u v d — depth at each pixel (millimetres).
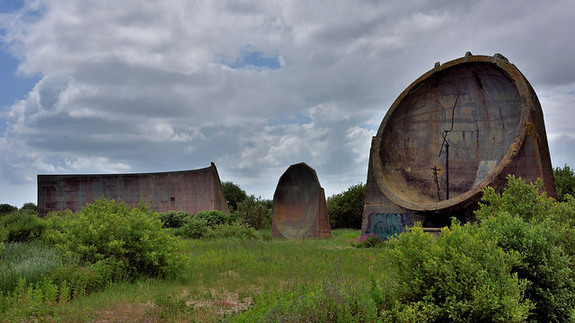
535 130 21016
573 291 8352
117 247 12633
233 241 24156
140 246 12898
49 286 9445
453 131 25531
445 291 7707
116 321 8367
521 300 7656
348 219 46031
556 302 8102
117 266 12297
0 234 18234
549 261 8289
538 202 11227
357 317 7242
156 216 14914
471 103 25016
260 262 16438
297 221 33906
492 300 7145
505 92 23406
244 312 7949
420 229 8836
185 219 35031
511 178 11859
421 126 26797
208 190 41562
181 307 9391
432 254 8086
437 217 24094
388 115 27531
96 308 9078
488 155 24078
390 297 8180
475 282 7531
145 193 46938
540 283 8312
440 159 25859
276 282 12695
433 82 26234
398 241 8945
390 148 27453
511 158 20797
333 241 28531
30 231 19812
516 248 8477
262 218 43156
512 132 23016
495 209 11766
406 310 7574
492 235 8719
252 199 46750
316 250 20953
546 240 8430
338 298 7633
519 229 8680
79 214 14648
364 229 26938
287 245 24156
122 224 13320
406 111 27312
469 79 24875
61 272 10742
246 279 13289
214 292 11664
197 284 12594
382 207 26469
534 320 7973
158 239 13477
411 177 26516
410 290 8141
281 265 15609
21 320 7898
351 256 18406
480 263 7766
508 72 22375
